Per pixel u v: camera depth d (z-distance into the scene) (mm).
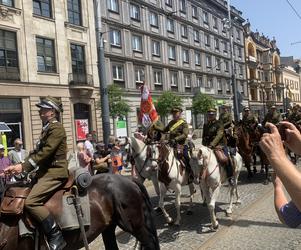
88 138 18781
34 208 4215
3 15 24266
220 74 54406
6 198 4277
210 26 52469
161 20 41281
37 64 26469
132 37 36594
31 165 4355
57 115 4633
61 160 4531
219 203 9891
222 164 8125
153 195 11570
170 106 33500
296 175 1684
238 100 35094
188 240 7094
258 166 16172
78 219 4484
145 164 9625
